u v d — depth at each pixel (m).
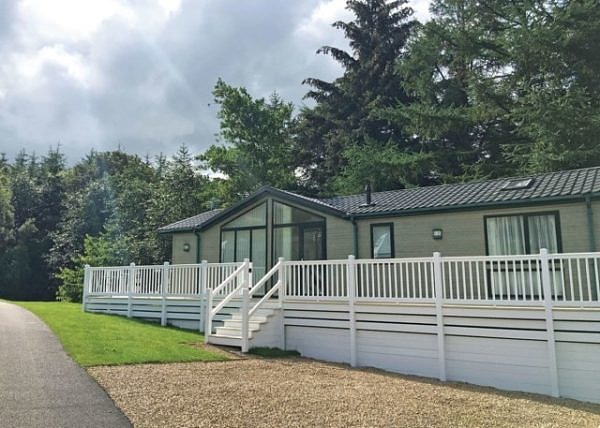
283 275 12.69
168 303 15.54
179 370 9.02
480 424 6.53
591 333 8.66
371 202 16.06
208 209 33.69
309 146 40.41
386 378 9.61
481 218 13.11
